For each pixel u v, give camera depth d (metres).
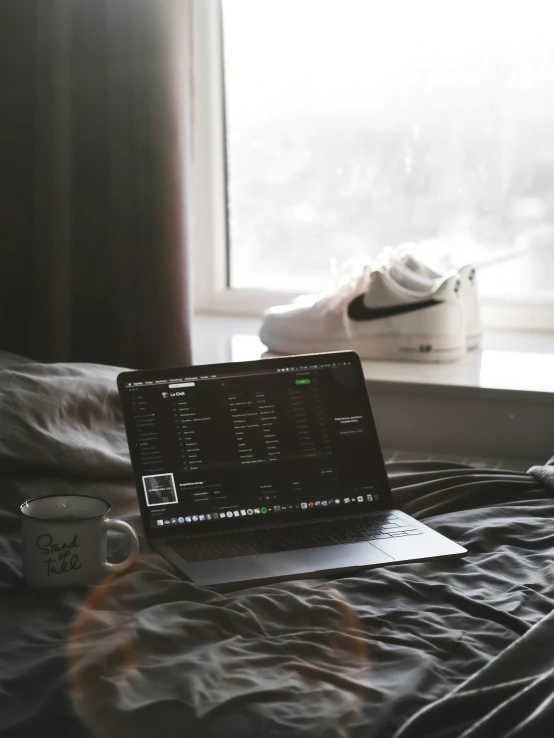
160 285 1.78
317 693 0.71
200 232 2.25
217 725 0.67
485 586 0.91
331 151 2.18
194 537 1.01
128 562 0.92
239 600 0.85
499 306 2.14
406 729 0.66
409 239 2.18
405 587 0.89
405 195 2.16
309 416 1.12
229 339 2.02
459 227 2.15
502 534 1.04
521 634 0.81
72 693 0.69
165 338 1.79
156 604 0.86
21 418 1.14
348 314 1.83
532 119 2.07
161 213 1.76
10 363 1.52
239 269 2.28
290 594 0.87
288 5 2.13
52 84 1.79
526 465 1.64
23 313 1.93
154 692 0.70
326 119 2.17
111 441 1.22
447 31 2.07
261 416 1.10
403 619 0.83
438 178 2.14
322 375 1.15
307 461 1.10
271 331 1.89
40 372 1.30
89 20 1.79
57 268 1.84
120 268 1.81
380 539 1.01
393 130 2.14
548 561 0.96
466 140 2.11
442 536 1.02
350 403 1.14
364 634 0.81
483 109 2.08
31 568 0.89
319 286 2.24
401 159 2.15
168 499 1.03
